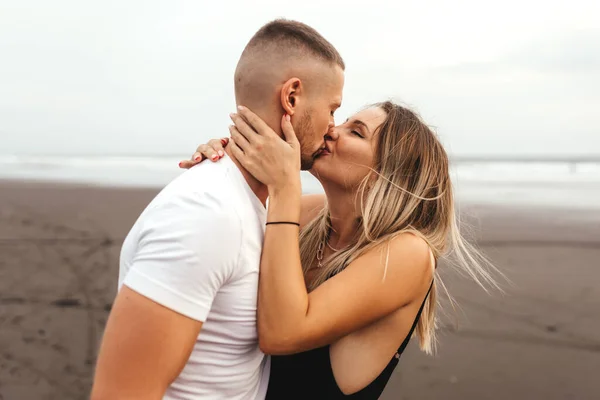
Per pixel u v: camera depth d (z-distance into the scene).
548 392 3.60
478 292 5.43
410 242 1.67
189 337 1.24
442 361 4.06
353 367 1.65
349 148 1.79
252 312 1.40
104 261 6.05
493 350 4.22
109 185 14.88
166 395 1.36
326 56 1.50
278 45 1.45
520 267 6.46
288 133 1.46
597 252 7.14
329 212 1.97
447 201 1.86
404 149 1.79
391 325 1.67
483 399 3.51
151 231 1.25
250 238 1.35
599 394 3.57
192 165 1.50
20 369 3.77
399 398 3.54
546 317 4.85
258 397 1.62
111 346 1.20
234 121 1.51
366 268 1.59
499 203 12.77
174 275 1.20
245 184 1.44
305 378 1.65
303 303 1.42
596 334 4.49
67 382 3.62
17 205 10.04
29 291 5.12
